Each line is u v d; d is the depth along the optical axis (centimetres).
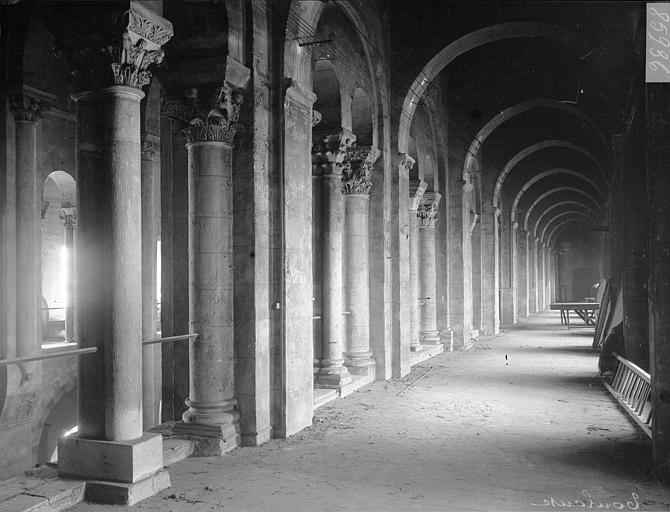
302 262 1018
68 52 701
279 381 959
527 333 2942
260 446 902
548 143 2636
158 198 2047
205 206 902
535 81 2097
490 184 2784
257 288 923
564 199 4531
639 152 1256
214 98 882
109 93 688
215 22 892
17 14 1435
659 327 745
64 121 1819
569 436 965
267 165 961
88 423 689
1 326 1441
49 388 1689
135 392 696
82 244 694
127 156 693
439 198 2148
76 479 677
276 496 682
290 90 972
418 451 874
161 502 662
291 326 977
